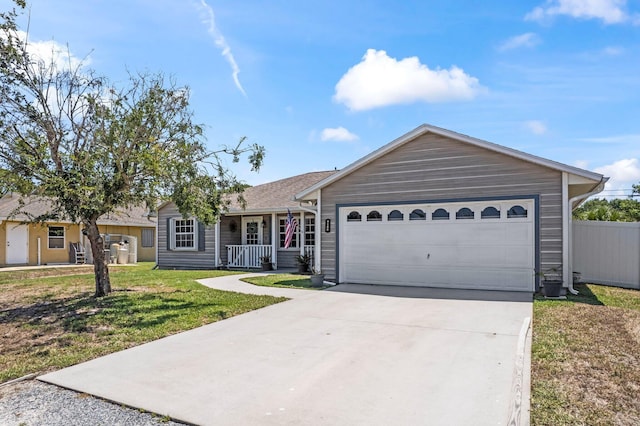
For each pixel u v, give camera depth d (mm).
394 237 11227
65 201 8398
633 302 8586
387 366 4816
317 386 4266
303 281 12477
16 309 8727
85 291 10969
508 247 9930
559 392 3998
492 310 7668
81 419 3656
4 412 3812
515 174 9828
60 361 5199
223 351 5504
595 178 9023
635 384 4191
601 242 12148
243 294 9961
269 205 17047
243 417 3615
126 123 9195
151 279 13461
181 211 9836
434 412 3652
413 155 10984
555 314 7238
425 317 7223
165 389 4254
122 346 5812
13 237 20922
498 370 4617
